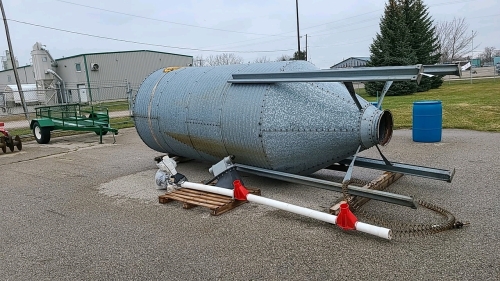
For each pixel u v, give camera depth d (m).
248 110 5.50
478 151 7.97
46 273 3.78
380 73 4.18
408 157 7.82
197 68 7.30
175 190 5.99
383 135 5.11
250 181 6.55
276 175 5.58
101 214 5.41
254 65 6.23
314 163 5.46
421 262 3.52
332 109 5.13
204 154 6.69
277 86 5.44
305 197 5.62
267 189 6.07
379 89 24.77
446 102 17.75
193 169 7.75
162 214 5.26
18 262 4.05
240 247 4.07
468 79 37.72
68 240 4.55
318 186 5.09
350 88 4.77
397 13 26.69
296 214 4.95
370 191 4.59
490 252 3.63
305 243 4.07
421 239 3.98
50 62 41.97
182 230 4.63
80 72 41.72
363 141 4.96
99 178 7.60
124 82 43.78
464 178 6.11
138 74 44.94
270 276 3.46
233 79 5.93
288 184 6.30
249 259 3.79
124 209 5.57
